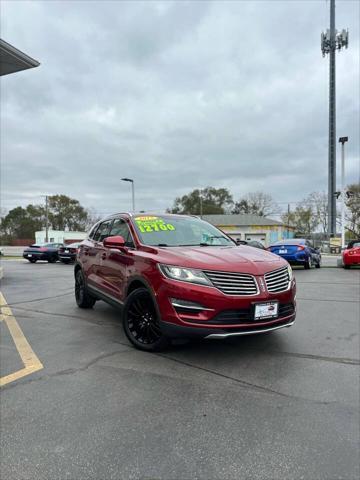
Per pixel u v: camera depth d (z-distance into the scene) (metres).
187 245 4.81
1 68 10.36
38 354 4.30
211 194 86.25
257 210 83.56
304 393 3.22
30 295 8.62
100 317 6.17
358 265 16.11
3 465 2.29
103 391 3.30
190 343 4.63
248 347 4.46
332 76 48.09
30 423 2.77
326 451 2.39
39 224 84.75
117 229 5.62
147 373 3.69
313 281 10.80
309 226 72.00
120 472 2.21
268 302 3.83
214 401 3.09
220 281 3.73
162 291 3.90
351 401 3.07
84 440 2.54
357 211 49.09
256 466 2.25
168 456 2.35
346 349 4.38
